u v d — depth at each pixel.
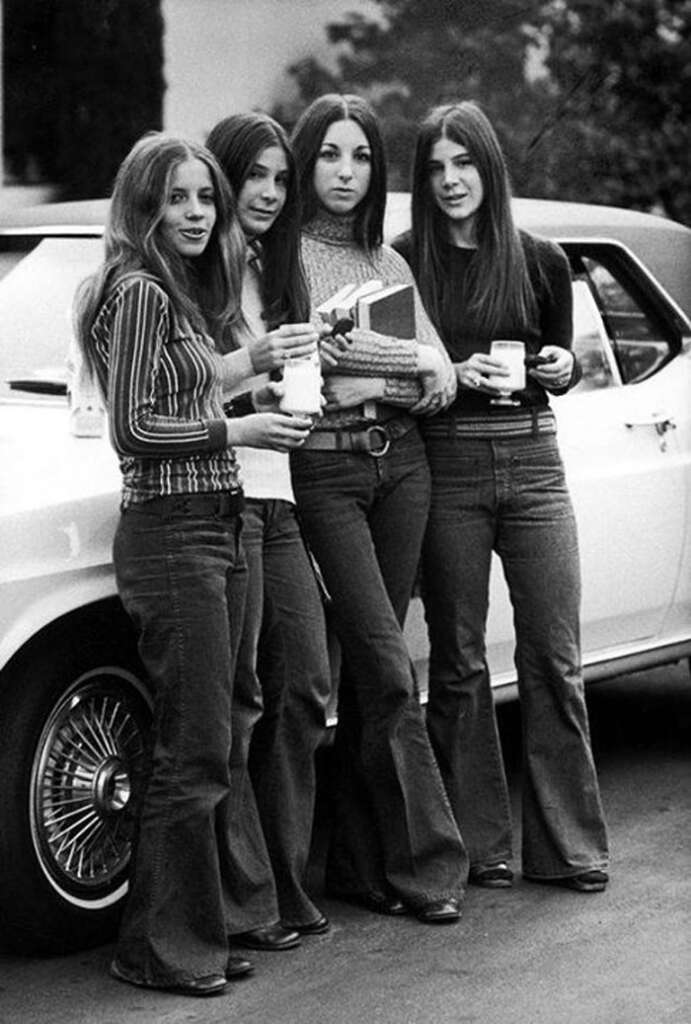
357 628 6.74
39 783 6.40
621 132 14.73
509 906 7.03
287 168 6.50
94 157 13.99
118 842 6.67
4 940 6.59
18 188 13.80
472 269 7.08
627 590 8.62
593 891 7.18
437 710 7.25
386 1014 6.01
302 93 14.37
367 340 6.66
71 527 6.42
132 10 14.05
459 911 6.88
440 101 14.37
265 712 6.61
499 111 14.52
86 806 6.57
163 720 6.16
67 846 6.52
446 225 7.12
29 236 7.82
